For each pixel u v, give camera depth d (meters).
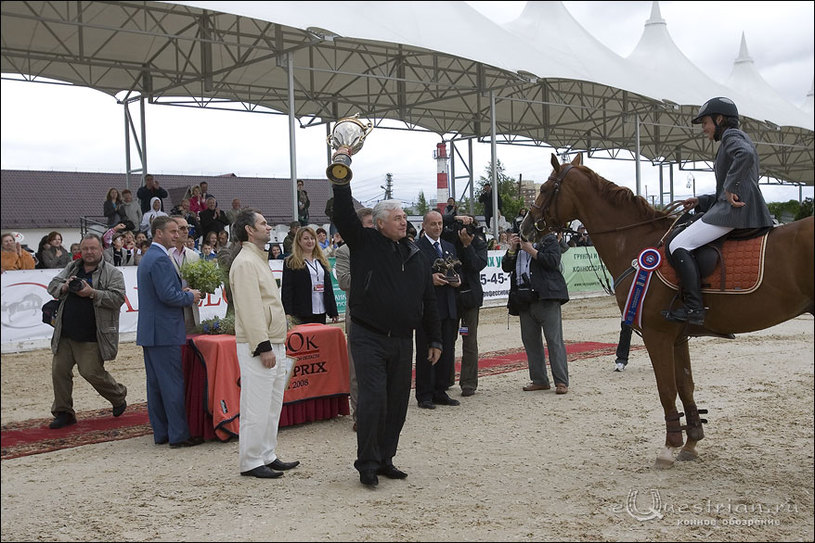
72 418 6.91
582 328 14.23
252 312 5.05
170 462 5.62
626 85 18.22
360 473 4.91
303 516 4.36
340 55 18.97
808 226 4.58
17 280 10.98
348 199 4.77
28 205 26.70
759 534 3.97
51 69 17.16
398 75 19.06
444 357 7.47
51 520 4.37
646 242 5.42
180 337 6.09
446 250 7.50
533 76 15.93
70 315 6.75
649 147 32.88
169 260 6.09
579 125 28.28
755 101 23.67
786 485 4.77
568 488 4.81
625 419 6.71
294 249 7.63
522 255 8.05
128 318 12.51
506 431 6.37
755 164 4.84
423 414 7.09
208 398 6.09
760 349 10.73
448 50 12.03
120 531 4.18
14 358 10.51
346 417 7.12
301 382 6.73
